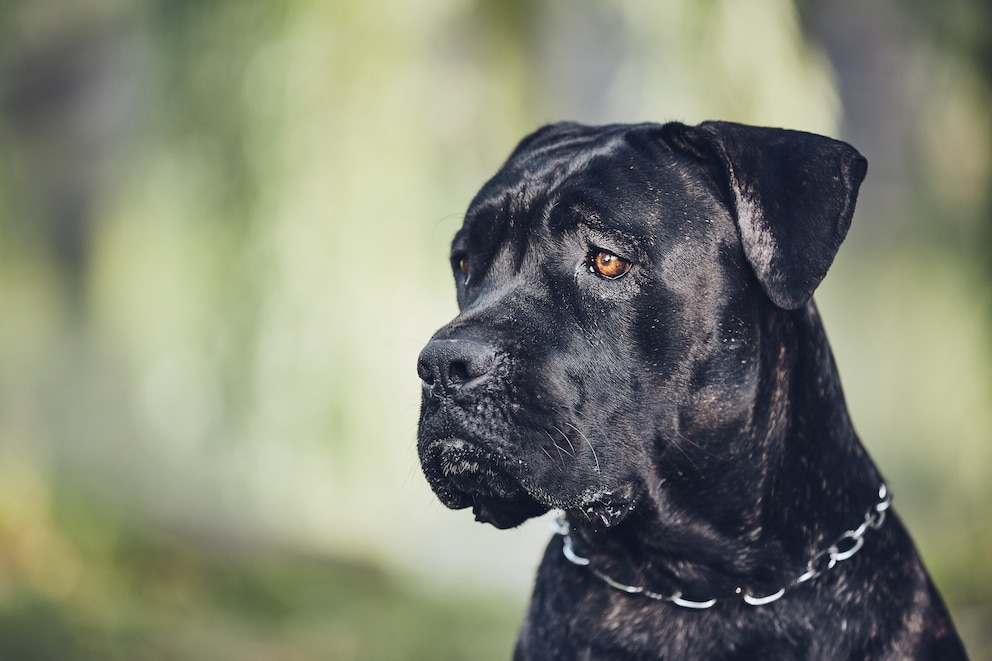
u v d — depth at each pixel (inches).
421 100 407.5
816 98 409.4
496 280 183.9
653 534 180.9
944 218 413.1
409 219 406.6
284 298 410.3
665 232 176.4
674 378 177.0
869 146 484.4
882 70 479.8
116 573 425.7
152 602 411.2
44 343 566.3
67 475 466.3
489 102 427.2
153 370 449.1
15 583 397.1
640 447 177.0
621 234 175.6
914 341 426.0
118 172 506.9
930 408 435.8
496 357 169.5
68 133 586.2
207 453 446.3
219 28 406.3
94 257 555.5
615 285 175.8
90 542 434.3
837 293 472.7
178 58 413.1
